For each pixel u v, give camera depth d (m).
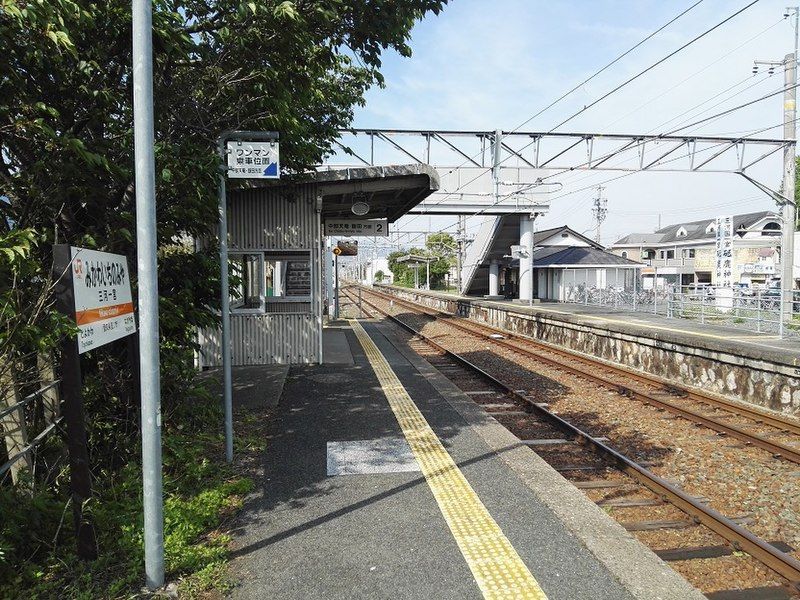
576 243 37.75
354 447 5.64
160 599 3.05
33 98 3.91
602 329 13.15
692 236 45.81
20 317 3.25
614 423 7.59
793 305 17.52
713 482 5.43
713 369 9.58
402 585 3.20
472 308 24.83
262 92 5.43
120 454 4.87
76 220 4.62
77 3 3.80
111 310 3.69
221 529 3.90
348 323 20.92
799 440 6.80
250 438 5.86
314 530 3.87
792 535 4.36
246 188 9.02
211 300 6.01
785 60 15.80
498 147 17.95
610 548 3.58
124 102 4.90
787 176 16.14
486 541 3.70
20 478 3.43
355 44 5.61
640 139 17.70
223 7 4.73
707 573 3.80
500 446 5.68
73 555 3.38
